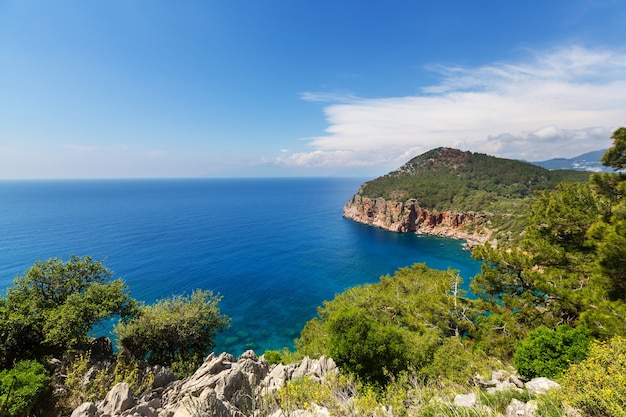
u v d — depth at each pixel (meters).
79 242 83.94
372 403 9.09
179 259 75.25
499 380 14.22
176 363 20.55
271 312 51.31
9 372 12.59
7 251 71.00
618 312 13.84
